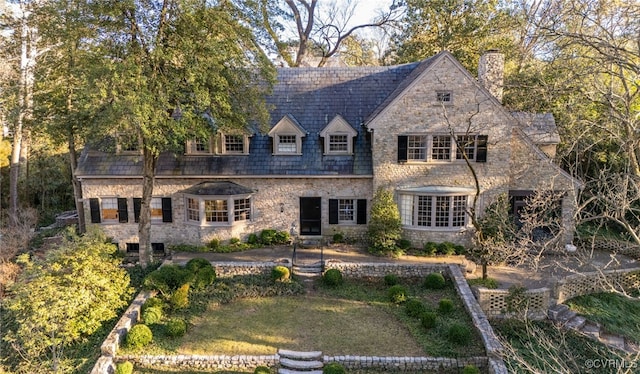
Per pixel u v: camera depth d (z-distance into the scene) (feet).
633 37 49.29
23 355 46.09
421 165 72.69
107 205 77.25
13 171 93.40
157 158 73.61
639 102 66.28
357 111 81.15
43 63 69.05
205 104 55.83
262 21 60.03
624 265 67.82
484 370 44.50
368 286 62.75
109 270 53.01
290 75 86.02
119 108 49.16
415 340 49.21
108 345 45.21
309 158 76.95
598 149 74.28
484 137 70.90
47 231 92.84
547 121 79.77
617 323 56.13
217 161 77.00
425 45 110.11
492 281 60.29
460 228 72.90
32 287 46.32
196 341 49.11
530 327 52.70
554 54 64.64
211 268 62.49
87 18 51.88
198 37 56.44
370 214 76.38
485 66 76.28
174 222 77.30
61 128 63.10
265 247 76.43
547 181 73.10
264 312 55.88
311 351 46.93
